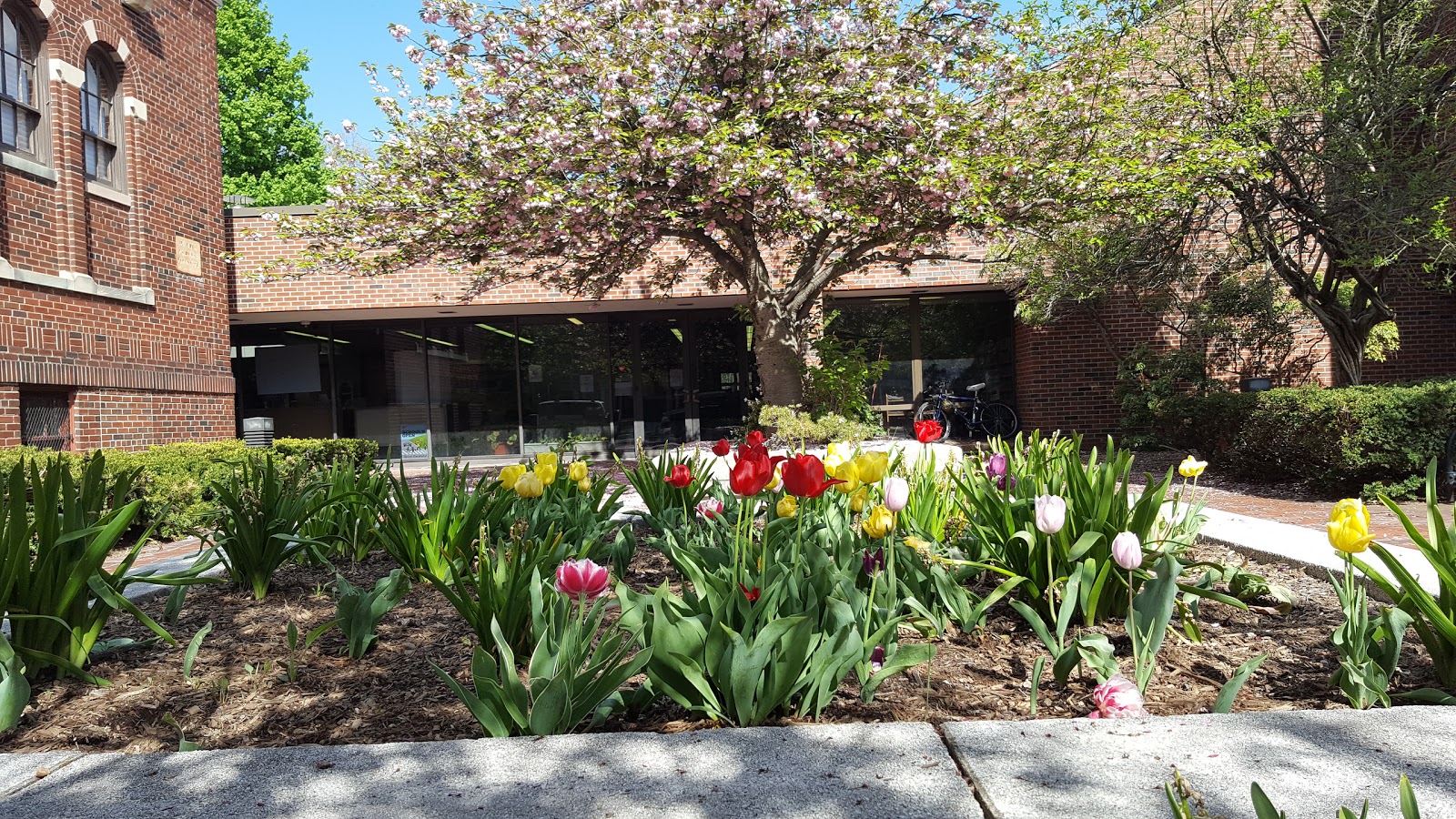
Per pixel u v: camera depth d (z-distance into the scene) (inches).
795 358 505.4
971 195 388.2
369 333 749.3
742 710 91.1
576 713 90.1
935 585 128.2
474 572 147.7
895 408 697.6
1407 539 219.1
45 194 390.3
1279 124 442.9
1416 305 619.5
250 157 1202.6
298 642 135.0
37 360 376.8
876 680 98.0
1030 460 172.6
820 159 397.7
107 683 114.7
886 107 400.5
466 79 419.2
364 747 82.6
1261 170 422.3
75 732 100.3
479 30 425.1
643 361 738.8
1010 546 138.9
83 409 403.9
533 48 415.5
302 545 172.7
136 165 449.1
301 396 745.6
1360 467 319.0
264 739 98.3
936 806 68.0
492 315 734.5
